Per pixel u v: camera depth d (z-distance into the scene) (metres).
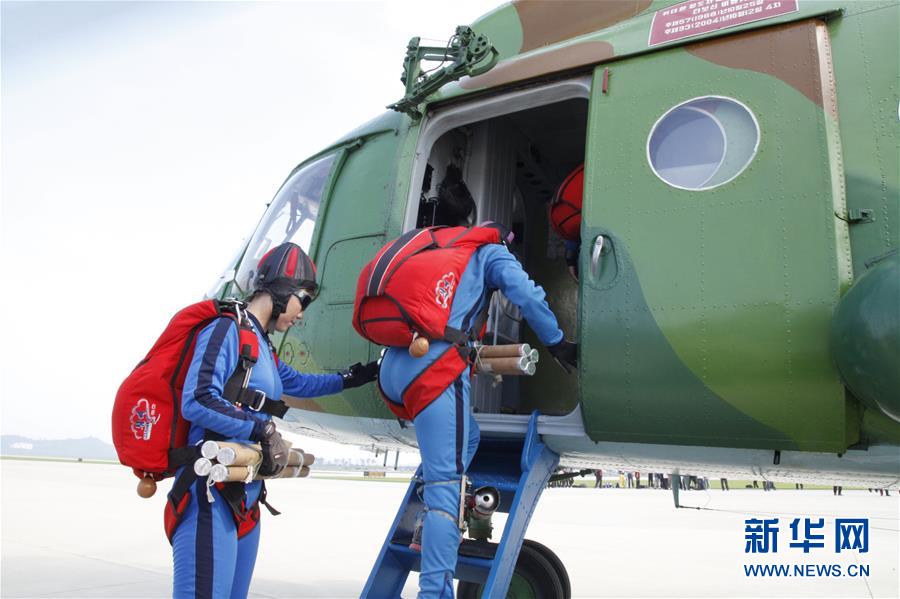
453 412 2.13
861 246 2.14
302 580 5.16
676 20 2.72
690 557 7.09
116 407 1.90
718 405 2.24
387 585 2.42
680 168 2.49
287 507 13.37
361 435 3.57
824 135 2.24
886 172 2.16
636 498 21.69
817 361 2.09
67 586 4.60
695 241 2.37
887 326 1.84
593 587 5.12
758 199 2.30
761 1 2.54
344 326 3.25
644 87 2.68
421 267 2.13
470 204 3.78
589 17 3.07
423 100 3.24
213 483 1.84
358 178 3.50
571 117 4.11
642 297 2.40
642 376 2.36
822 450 2.11
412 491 2.57
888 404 1.88
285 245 2.29
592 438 2.49
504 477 2.66
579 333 2.50
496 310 3.54
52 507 10.70
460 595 3.58
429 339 2.13
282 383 2.43
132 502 12.47
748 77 2.46
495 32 3.34
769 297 2.20
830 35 2.39
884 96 2.23
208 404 1.79
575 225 3.22
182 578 1.80
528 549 3.33
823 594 5.17
